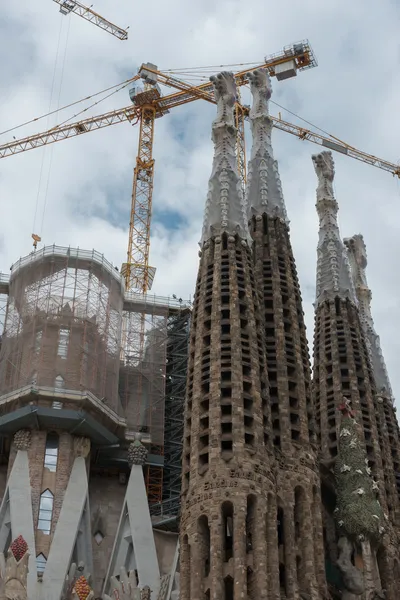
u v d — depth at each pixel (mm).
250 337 83438
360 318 112125
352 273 116938
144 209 145875
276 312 91938
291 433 84188
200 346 82938
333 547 84938
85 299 106312
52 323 104312
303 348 91812
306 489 81125
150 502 104875
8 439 101375
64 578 89438
